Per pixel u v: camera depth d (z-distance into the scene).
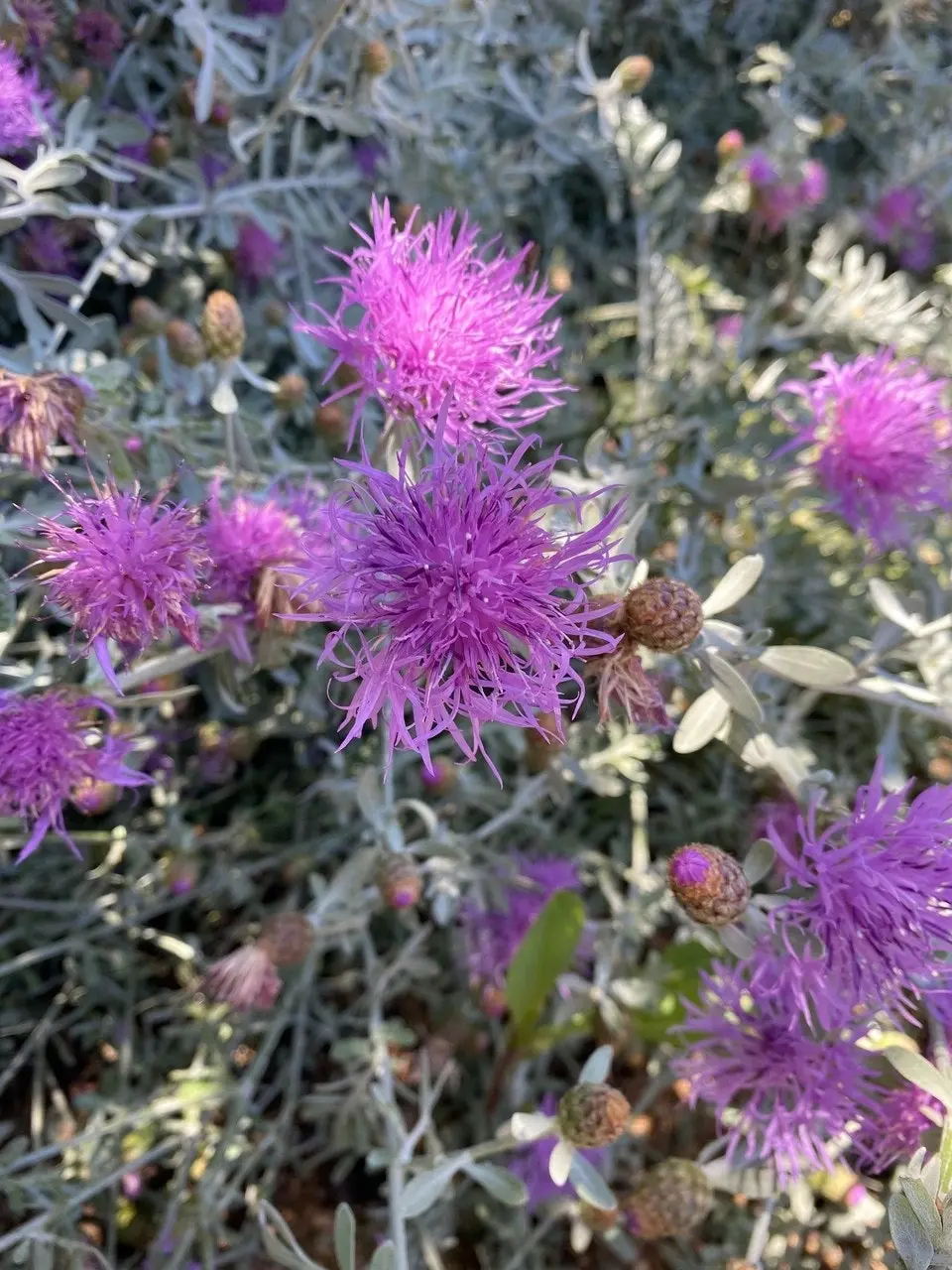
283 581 0.18
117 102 0.29
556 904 0.22
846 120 0.35
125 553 0.15
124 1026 0.25
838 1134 0.17
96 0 0.27
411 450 0.17
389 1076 0.21
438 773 0.24
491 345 0.17
